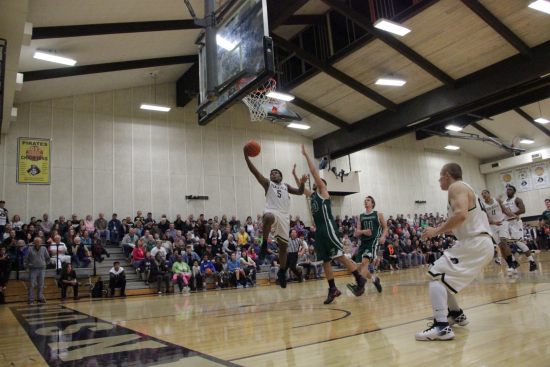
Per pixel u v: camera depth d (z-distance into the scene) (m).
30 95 12.77
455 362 2.19
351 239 17.06
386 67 13.91
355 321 3.79
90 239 12.17
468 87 13.90
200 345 3.01
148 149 15.21
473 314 3.76
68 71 11.93
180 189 15.58
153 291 11.38
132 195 14.58
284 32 14.84
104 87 14.31
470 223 2.95
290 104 16.34
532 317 3.42
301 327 3.63
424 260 18.11
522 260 13.02
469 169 26.31
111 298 9.90
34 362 2.64
